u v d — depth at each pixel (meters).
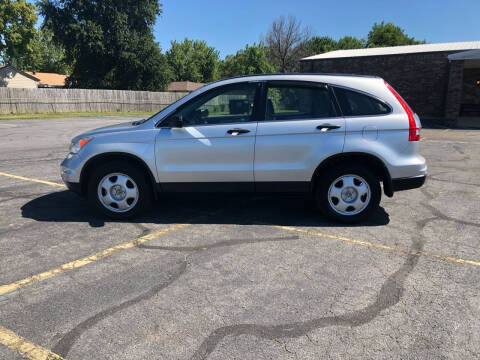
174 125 4.57
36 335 2.52
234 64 74.31
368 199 4.56
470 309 2.83
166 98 40.44
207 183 4.62
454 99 19.11
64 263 3.60
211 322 2.67
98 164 4.79
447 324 2.64
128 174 4.69
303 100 4.55
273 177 4.54
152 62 44.78
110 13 41.78
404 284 3.21
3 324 2.64
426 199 5.88
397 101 4.51
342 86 4.53
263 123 4.50
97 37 41.06
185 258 3.72
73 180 4.75
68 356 2.32
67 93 31.53
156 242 4.12
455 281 3.26
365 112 4.48
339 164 4.55
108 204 4.81
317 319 2.71
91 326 2.62
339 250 3.92
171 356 2.32
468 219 4.92
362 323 2.66
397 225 4.68
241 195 4.68
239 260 3.68
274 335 2.53
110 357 2.31
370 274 3.39
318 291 3.10
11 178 7.17
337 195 4.60
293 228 4.57
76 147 4.81
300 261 3.66
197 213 5.16
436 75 21.36
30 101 29.00
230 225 4.68
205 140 4.53
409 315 2.75
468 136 14.59
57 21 41.09
